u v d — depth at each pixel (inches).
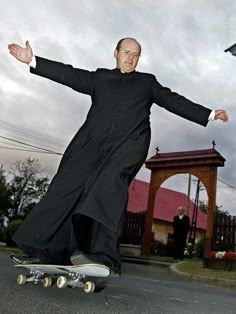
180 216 639.8
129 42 124.6
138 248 659.4
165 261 569.6
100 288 136.0
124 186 108.7
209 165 602.5
